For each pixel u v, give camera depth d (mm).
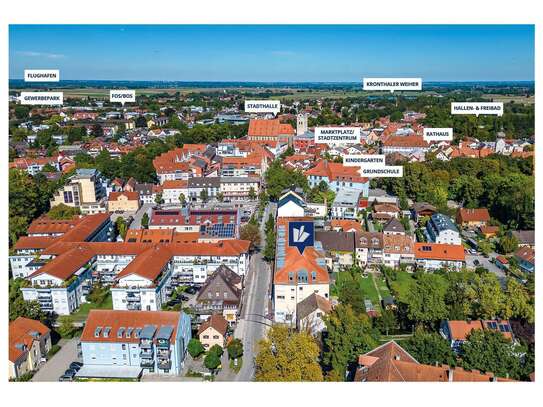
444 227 172875
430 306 116000
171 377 106188
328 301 126688
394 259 159500
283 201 184125
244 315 130125
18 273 157375
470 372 87000
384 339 115562
